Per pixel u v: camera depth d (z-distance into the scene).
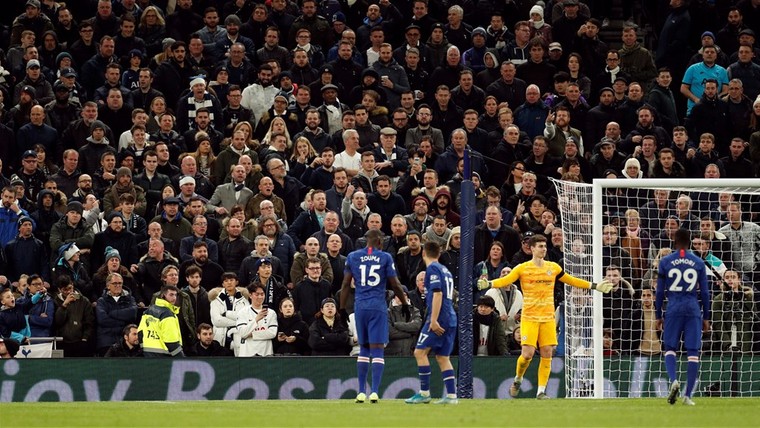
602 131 90.81
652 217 78.38
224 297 69.19
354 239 76.94
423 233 76.62
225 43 93.81
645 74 97.69
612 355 70.75
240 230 73.75
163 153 80.06
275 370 65.56
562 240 71.25
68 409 53.22
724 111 93.69
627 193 77.38
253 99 88.88
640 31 108.50
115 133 86.19
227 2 100.50
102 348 68.31
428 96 93.81
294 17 98.31
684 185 65.81
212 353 68.44
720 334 71.81
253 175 79.81
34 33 93.94
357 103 91.25
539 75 95.12
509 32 99.00
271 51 93.75
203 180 79.75
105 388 64.00
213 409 52.56
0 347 65.50
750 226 75.75
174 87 90.12
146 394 64.31
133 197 75.50
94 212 74.56
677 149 88.00
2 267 73.00
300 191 80.75
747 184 65.25
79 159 80.88
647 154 86.25
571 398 62.56
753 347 72.75
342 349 68.56
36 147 80.88
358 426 43.84
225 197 78.38
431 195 79.56
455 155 83.94
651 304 70.62
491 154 87.06
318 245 71.69
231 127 86.00
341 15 100.06
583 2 108.75
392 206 79.06
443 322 54.22
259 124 87.38
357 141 83.50
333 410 51.25
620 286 71.19
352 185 78.50
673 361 56.59
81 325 68.50
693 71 97.31
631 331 70.44
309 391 65.75
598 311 65.56
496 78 94.19
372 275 55.03
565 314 69.31
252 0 100.75
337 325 68.56
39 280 68.50
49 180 77.56
